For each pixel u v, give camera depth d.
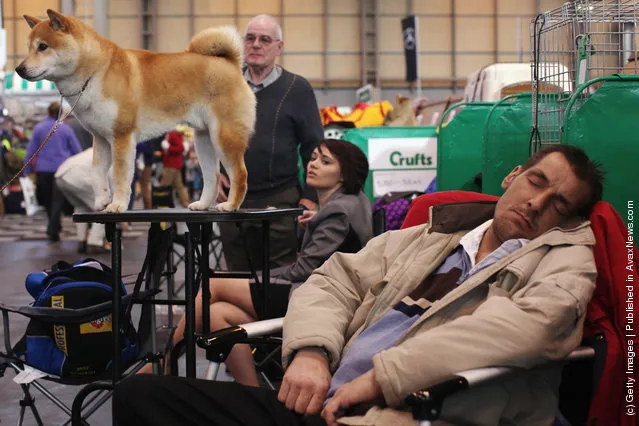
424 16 22.58
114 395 1.72
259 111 3.68
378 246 2.00
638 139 2.37
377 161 5.20
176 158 12.55
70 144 9.20
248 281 2.57
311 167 3.00
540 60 2.79
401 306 1.79
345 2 22.58
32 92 14.77
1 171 13.97
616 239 1.73
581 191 1.74
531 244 1.71
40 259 7.61
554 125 2.71
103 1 17.05
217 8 22.52
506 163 3.35
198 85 2.14
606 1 2.60
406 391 1.47
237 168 2.18
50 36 1.97
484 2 22.59
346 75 22.83
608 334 1.69
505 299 1.56
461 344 1.48
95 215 1.97
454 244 1.89
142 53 2.15
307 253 2.83
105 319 2.20
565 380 1.74
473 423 1.49
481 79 5.53
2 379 3.43
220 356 1.84
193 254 2.07
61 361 2.20
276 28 3.66
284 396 1.69
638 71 2.62
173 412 1.68
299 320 1.80
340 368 1.71
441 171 4.57
